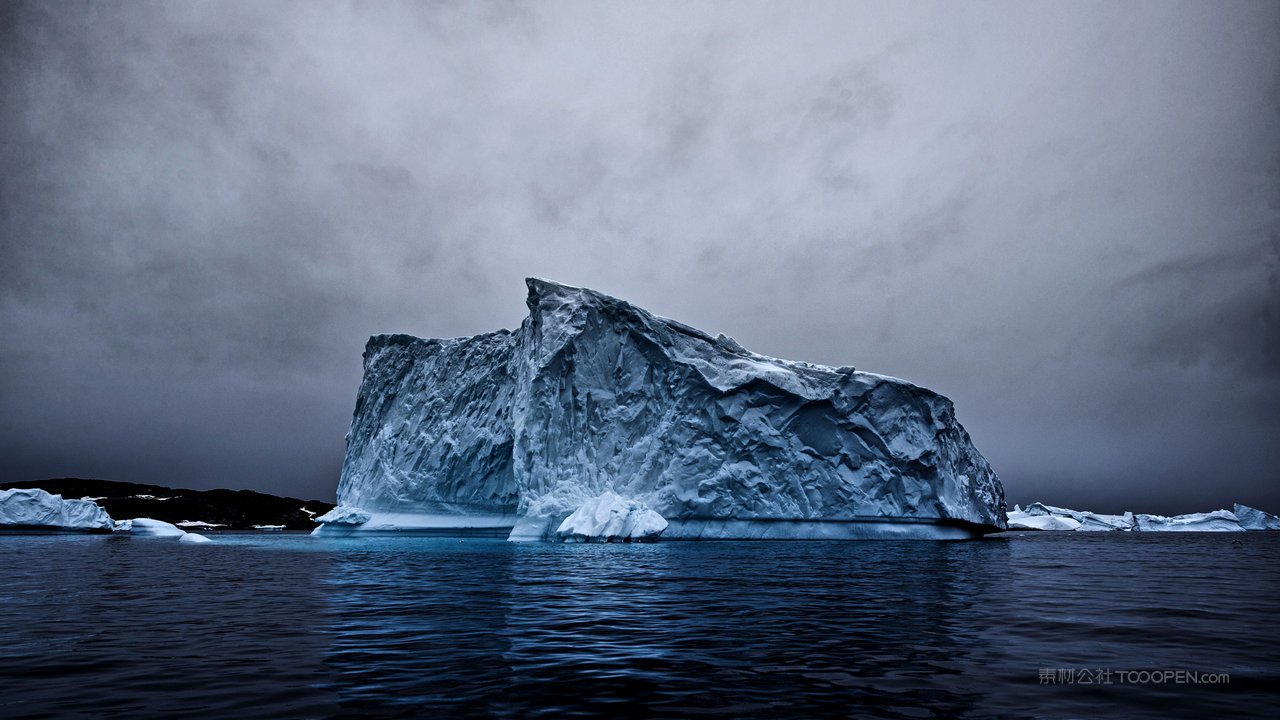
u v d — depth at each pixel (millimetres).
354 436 54562
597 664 7777
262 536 56125
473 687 6809
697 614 11391
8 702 6293
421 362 52875
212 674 7320
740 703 6281
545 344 41469
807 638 9320
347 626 10273
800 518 40156
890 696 6504
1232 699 6395
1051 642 9047
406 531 47000
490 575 18266
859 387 42219
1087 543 46375
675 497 39438
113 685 6883
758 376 41281
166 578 18156
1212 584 16719
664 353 42219
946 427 44031
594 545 33906
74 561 25156
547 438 40000
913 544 37344
